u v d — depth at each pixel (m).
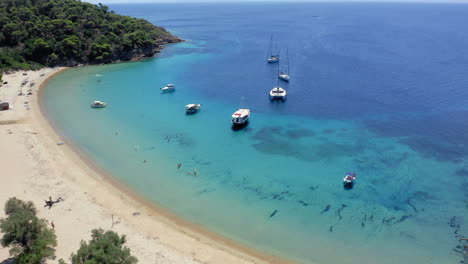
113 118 80.75
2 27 126.12
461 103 88.12
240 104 90.81
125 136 70.81
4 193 47.78
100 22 149.00
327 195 50.34
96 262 30.48
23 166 55.66
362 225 44.06
